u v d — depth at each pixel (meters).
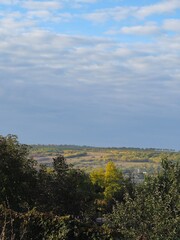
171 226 21.61
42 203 35.09
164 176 24.38
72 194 36.66
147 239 22.33
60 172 37.22
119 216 23.25
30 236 21.53
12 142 34.75
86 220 32.00
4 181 32.00
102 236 21.80
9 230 20.91
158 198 23.06
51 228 21.69
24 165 34.88
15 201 32.50
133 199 24.41
